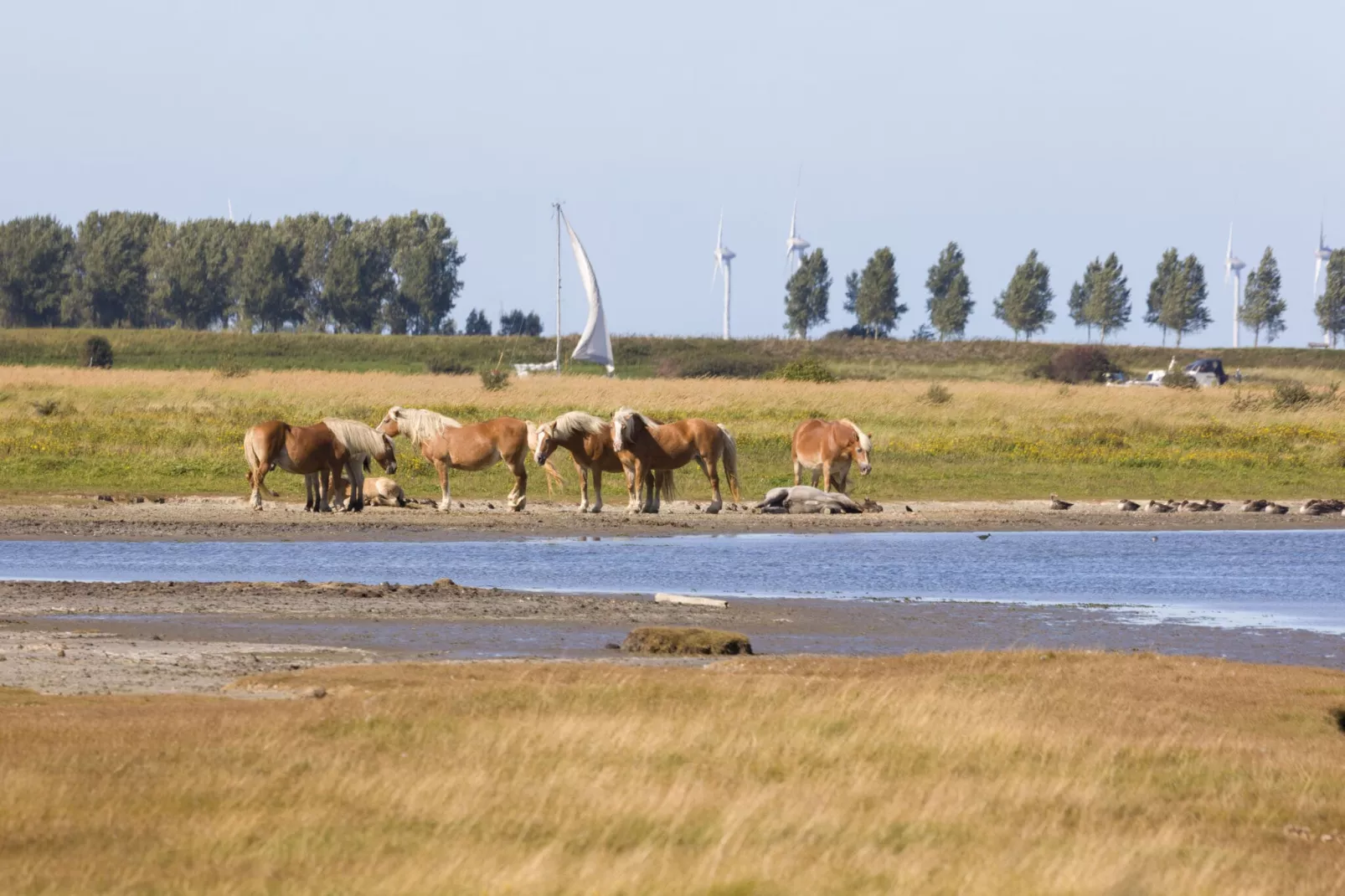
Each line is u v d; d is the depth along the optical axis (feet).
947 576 182.29
